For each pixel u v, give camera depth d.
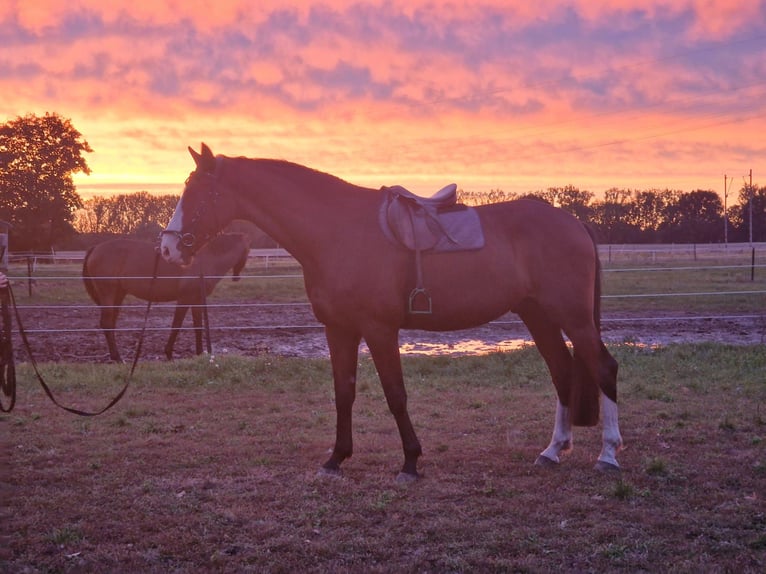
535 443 6.16
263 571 3.73
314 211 5.20
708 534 4.14
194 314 11.76
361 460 5.68
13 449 6.02
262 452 5.97
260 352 12.21
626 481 5.03
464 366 9.62
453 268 5.13
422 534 4.18
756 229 78.50
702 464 5.46
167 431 6.67
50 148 49.97
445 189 5.48
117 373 9.28
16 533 4.26
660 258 39.69
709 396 7.82
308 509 4.62
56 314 17.81
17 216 49.28
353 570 3.72
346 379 5.35
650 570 3.69
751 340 12.70
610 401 5.34
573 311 5.28
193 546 4.07
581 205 77.56
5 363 4.67
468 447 6.05
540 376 9.00
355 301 5.09
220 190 5.30
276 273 28.77
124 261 11.56
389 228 5.11
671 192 83.19
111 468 5.54
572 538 4.10
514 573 3.72
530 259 5.32
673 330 14.05
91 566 3.82
